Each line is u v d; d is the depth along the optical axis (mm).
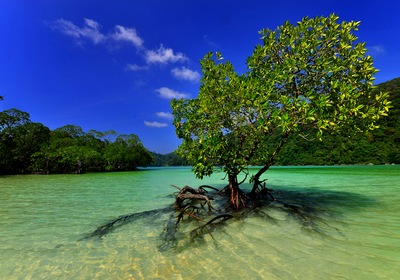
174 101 11211
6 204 12234
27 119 44969
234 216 8688
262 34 9789
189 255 5602
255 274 4559
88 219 9141
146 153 74250
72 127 63625
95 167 53281
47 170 43688
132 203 12289
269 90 7715
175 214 9500
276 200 11516
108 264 5250
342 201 11141
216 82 9297
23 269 5074
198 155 8852
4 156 39125
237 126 9422
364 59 8164
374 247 5629
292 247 5801
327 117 7367
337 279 4238
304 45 8266
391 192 13547
